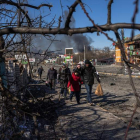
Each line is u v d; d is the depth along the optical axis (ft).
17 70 25.81
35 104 17.69
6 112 11.27
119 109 24.99
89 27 4.83
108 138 14.93
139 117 21.01
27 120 18.38
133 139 14.64
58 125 18.79
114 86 50.49
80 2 4.50
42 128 17.93
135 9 2.33
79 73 27.78
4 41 10.34
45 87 48.93
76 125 18.15
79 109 24.35
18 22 8.79
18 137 13.08
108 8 4.31
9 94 10.73
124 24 4.01
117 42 4.09
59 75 33.58
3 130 11.32
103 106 27.14
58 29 5.47
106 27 4.37
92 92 41.01
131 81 3.84
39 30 5.75
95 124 18.35
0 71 11.98
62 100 30.60
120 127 17.44
